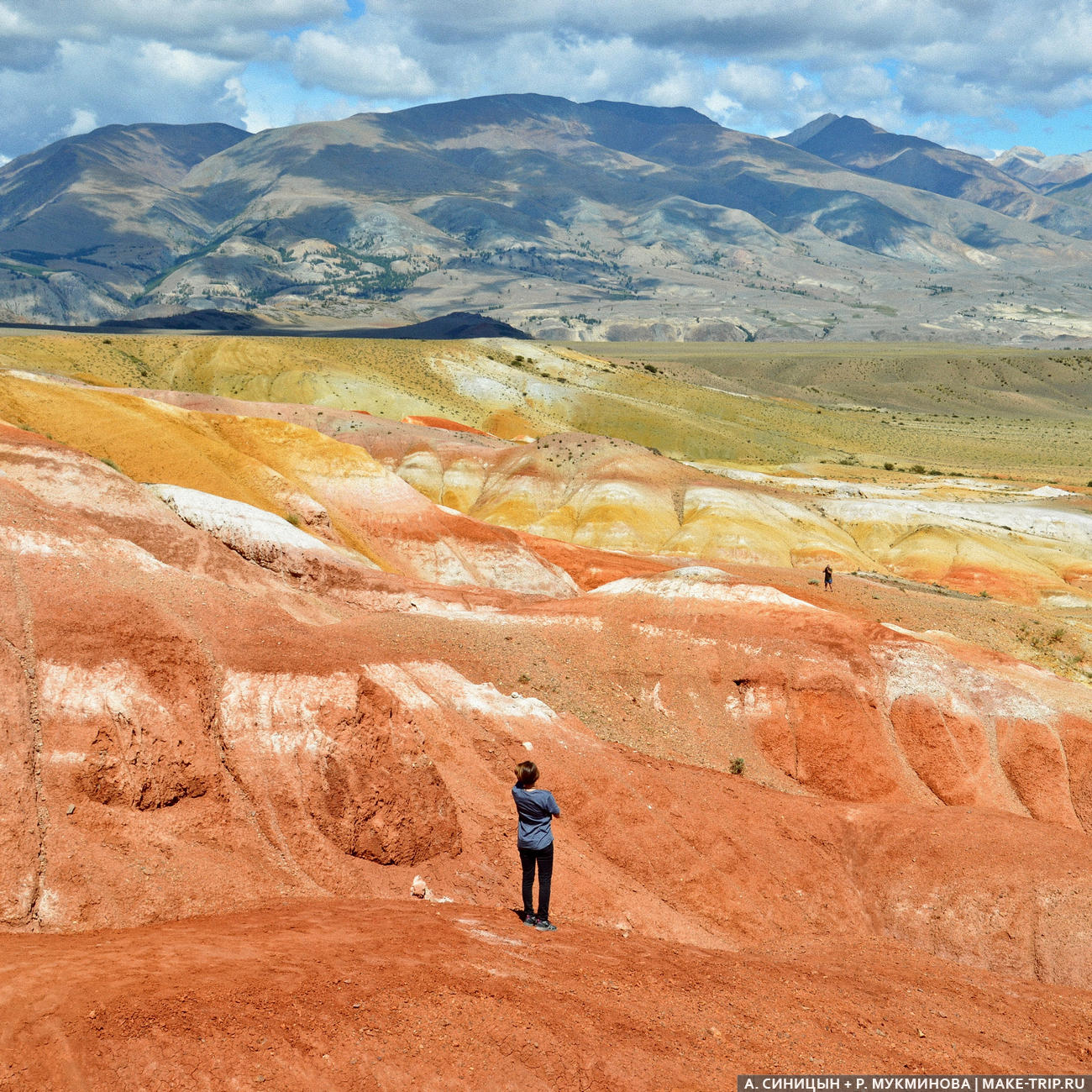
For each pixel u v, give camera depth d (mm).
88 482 35344
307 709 17828
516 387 194000
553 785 22969
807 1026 10391
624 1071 8195
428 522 69000
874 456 199625
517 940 11594
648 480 112688
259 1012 7977
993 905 23203
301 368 177875
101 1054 7172
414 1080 7484
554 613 40375
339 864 15500
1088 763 36969
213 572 34719
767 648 39000
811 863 24984
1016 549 106062
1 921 10742
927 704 38094
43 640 16078
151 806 14555
